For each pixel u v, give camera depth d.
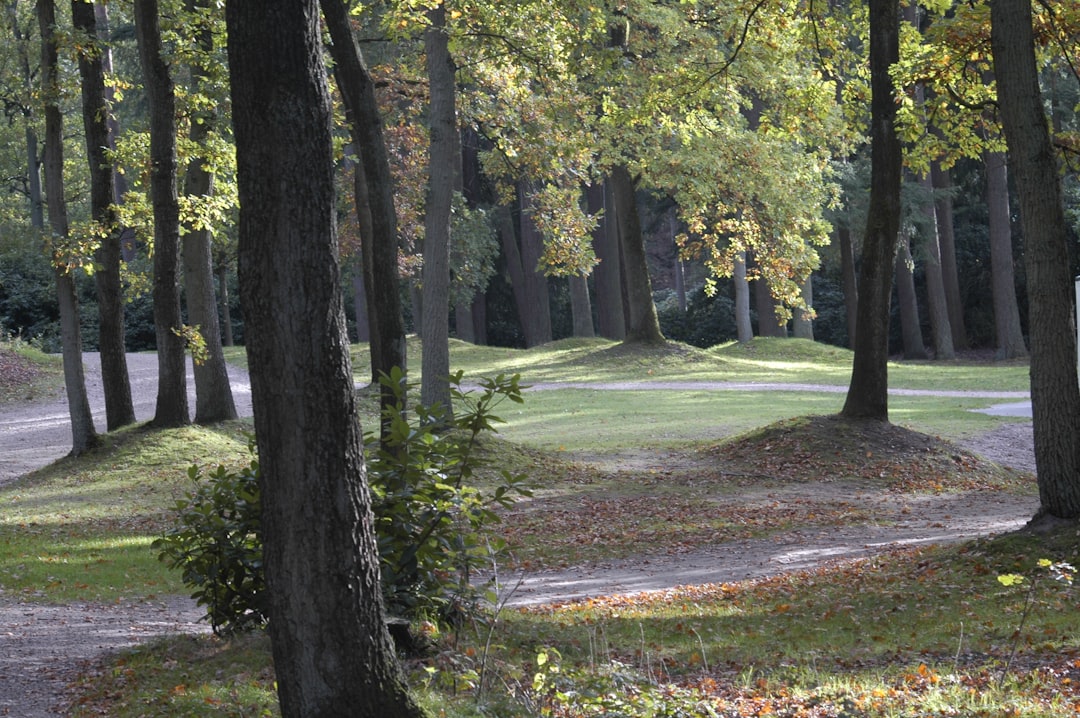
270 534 5.55
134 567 15.12
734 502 20.00
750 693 7.34
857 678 7.64
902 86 17.11
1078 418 11.73
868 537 16.50
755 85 29.31
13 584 13.73
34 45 33.69
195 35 21.98
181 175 27.48
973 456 23.16
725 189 31.59
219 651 8.78
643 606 11.57
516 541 16.83
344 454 5.60
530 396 36.97
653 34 30.38
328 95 5.67
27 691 7.84
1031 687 6.98
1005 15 11.72
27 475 24.16
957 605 10.16
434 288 23.53
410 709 5.64
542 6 22.20
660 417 31.31
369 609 5.63
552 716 6.38
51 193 23.75
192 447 24.42
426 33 23.44
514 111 26.41
